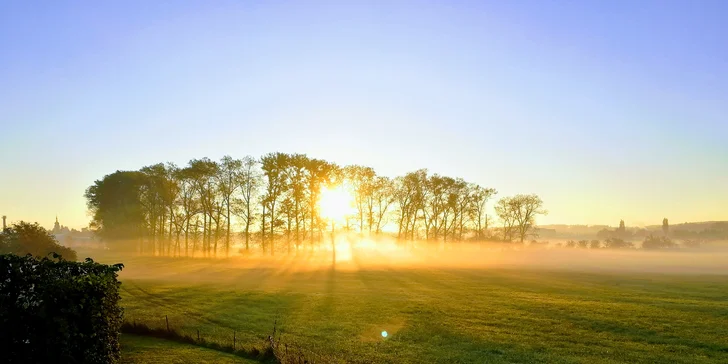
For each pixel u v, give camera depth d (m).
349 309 35.94
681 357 22.92
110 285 15.64
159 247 103.12
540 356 22.91
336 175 99.38
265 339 24.47
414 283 58.00
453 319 32.34
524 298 43.50
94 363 14.54
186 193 95.81
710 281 64.44
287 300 40.03
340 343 24.75
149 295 41.59
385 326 29.77
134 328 24.14
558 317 33.28
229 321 29.81
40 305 13.42
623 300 42.62
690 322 31.52
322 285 53.97
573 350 24.20
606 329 29.41
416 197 111.56
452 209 119.62
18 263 14.39
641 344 25.62
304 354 20.61
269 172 91.50
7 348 13.33
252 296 41.91
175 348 20.67
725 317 33.44
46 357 13.52
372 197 110.06
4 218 74.00
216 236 93.56
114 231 105.88
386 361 21.34
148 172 101.25
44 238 54.78
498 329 29.20
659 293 49.03
